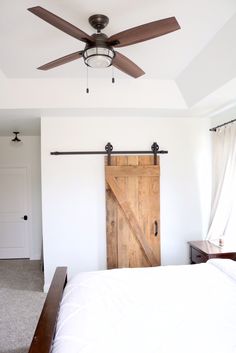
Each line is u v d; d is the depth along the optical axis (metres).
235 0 1.64
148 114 3.58
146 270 2.39
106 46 1.65
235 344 1.35
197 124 3.82
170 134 3.78
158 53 2.33
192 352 1.30
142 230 3.67
